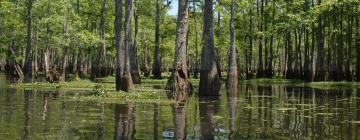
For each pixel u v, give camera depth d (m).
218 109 15.02
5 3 42.91
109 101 17.33
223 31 52.91
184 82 23.42
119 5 22.45
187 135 9.69
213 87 21.58
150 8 45.31
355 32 43.66
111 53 49.81
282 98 20.58
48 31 40.31
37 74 46.91
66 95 20.27
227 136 9.65
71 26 39.34
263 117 12.93
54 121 11.52
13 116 12.38
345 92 25.69
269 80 42.38
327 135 9.93
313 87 31.84
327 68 40.16
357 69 40.00
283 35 53.28
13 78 39.88
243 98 20.23
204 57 21.73
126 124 11.15
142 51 62.84
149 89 25.11
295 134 10.02
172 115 13.09
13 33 47.69
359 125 11.46
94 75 43.69
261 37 46.69
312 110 15.07
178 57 23.52
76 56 45.88
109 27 47.84
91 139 9.03
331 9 38.81
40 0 41.12
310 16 40.91
